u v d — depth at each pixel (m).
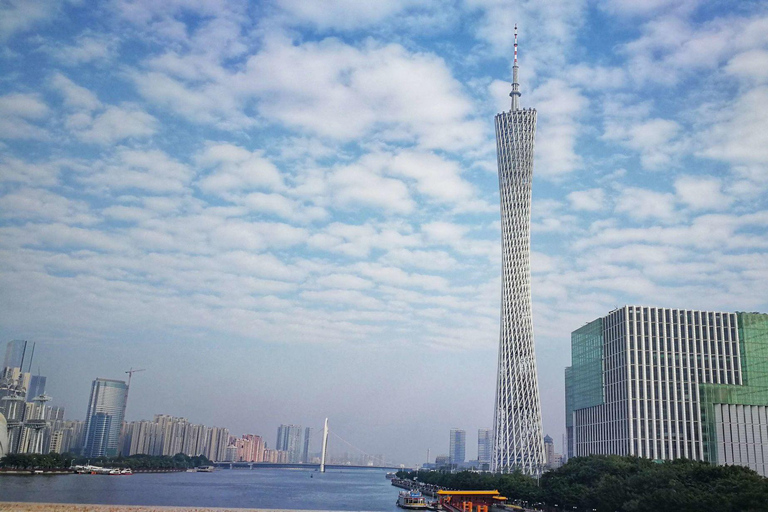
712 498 129.00
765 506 119.88
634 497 153.38
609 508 164.75
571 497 188.12
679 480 146.62
